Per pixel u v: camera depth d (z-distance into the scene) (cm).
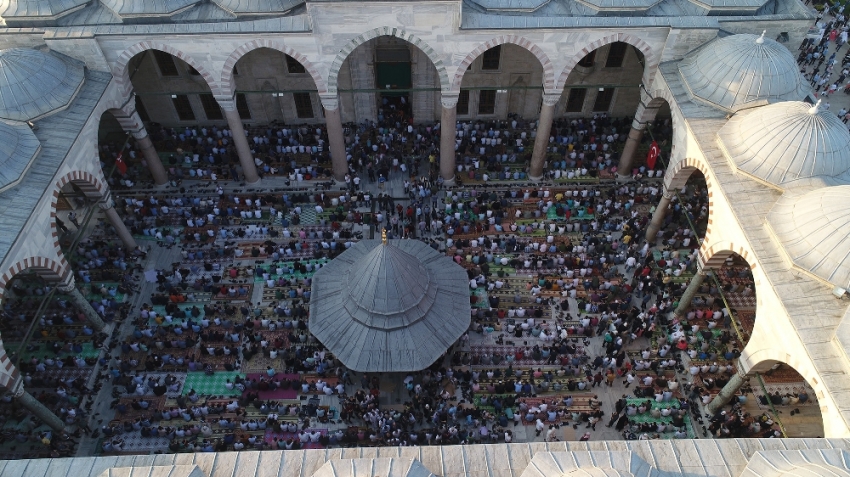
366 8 3559
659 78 3875
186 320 3634
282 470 2005
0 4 3706
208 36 3675
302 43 3722
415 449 2064
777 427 3200
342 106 4859
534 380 3388
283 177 4556
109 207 3728
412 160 4616
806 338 2486
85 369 3466
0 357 2714
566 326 3634
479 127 4841
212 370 3450
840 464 1931
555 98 4038
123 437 3192
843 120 4831
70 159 3281
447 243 3981
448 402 3309
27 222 2900
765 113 3170
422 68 4600
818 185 2970
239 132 4188
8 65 3284
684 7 3934
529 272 3897
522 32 3697
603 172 4572
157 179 4447
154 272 3759
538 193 4403
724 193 3080
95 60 3734
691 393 3353
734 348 3519
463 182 4500
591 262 3847
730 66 3466
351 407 3225
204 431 3180
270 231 4128
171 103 4856
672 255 3959
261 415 3288
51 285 3288
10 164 2984
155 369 3459
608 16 3806
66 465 2019
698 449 2075
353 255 3594
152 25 3653
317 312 3359
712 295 3738
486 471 2002
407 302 3128
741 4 3822
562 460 1962
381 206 4300
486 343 3562
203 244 4091
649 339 3575
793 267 2711
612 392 3381
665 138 4778
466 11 3744
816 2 5962
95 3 3875
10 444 3180
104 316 3644
